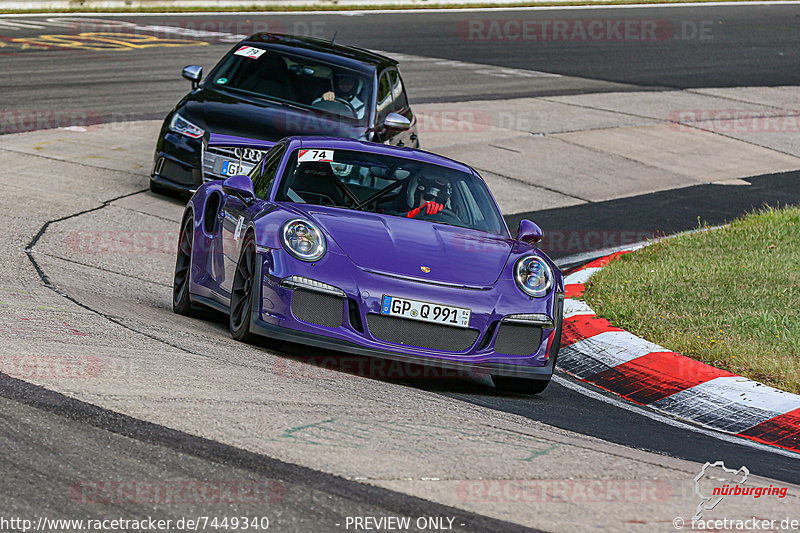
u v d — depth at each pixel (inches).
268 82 1707.7
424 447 611.5
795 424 885.2
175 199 1702.8
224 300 973.2
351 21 4525.1
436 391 853.2
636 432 805.2
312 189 979.3
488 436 662.5
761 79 3668.8
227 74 1744.6
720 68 3855.8
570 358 1084.5
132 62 3073.3
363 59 1798.7
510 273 893.8
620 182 2204.7
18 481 498.6
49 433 561.6
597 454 661.3
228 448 565.9
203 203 1083.9
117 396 631.8
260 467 543.2
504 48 4028.1
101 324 848.3
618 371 1031.0
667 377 996.6
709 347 1059.9
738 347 1060.5
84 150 1968.5
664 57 4040.4
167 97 2598.4
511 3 5413.4
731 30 4889.3
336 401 697.6
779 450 824.3
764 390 946.1
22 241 1283.2
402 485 540.4
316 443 590.2
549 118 2765.7
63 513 469.1
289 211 911.0
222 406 637.9
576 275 1425.9
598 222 1846.7
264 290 848.9
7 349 708.7
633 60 3927.2
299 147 1047.6
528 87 3216.0
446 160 1088.8
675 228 1829.5
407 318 833.5
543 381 888.3
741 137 2748.5
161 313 1023.0
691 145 2620.6
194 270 1056.8
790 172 2431.1
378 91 1715.1
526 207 1929.1
